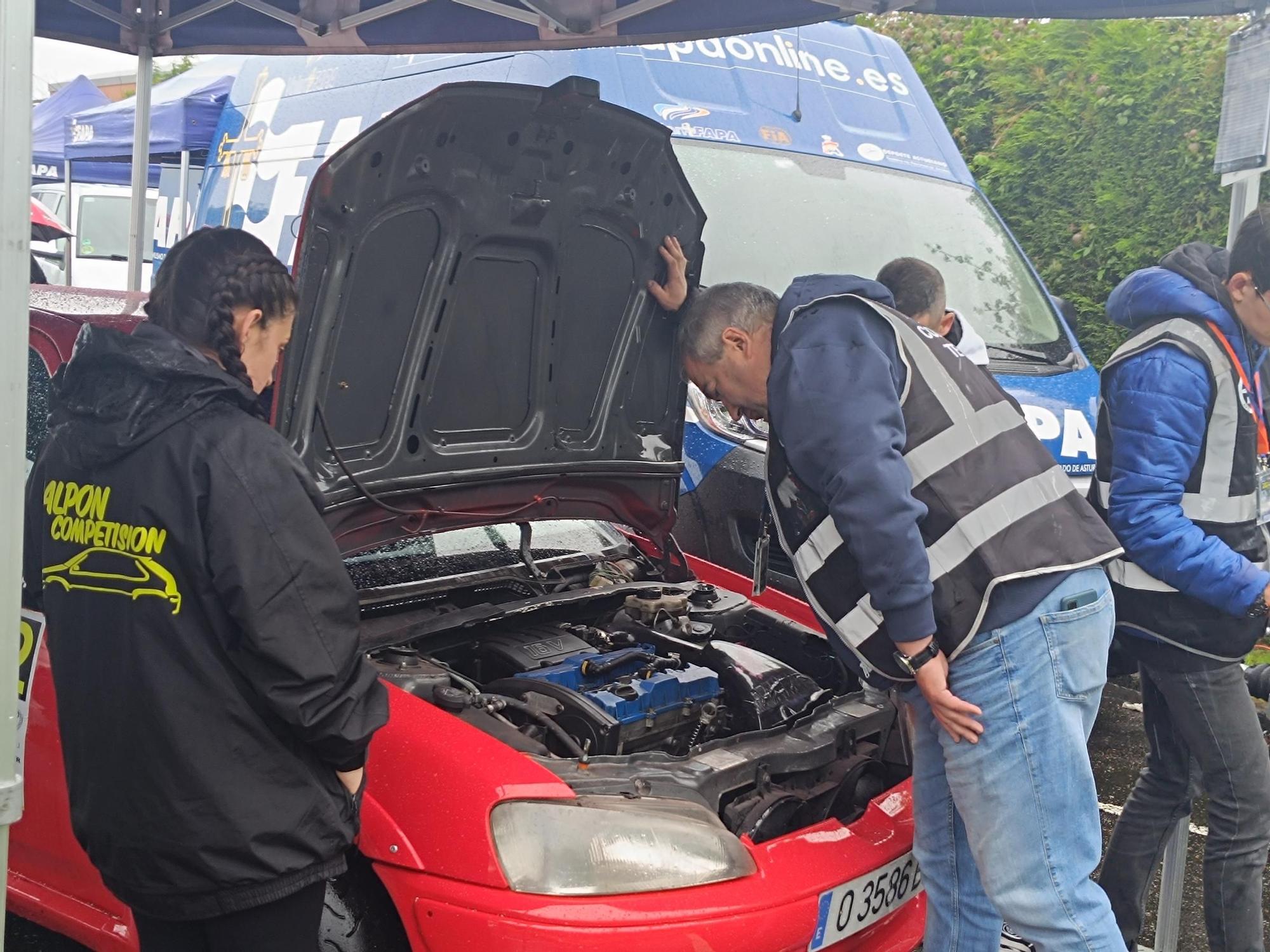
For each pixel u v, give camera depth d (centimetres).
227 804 183
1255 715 295
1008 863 245
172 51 534
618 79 545
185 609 182
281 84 686
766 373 262
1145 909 390
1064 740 241
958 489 239
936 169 643
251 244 199
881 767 300
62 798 270
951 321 360
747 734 278
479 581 335
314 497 192
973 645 242
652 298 334
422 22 468
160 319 196
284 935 194
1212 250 301
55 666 196
